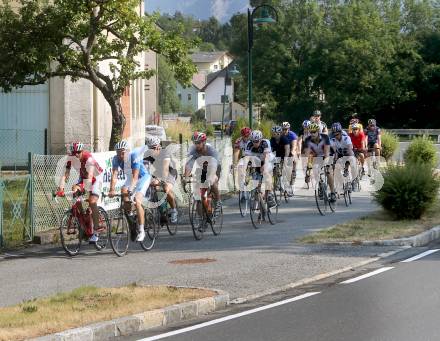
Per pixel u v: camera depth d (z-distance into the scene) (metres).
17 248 20.08
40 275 16.36
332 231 21.67
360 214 25.70
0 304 13.38
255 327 11.59
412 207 23.47
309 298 13.64
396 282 14.80
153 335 11.36
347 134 30.66
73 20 26.97
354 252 18.70
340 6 104.56
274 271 16.23
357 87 97.69
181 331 11.55
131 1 27.06
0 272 16.83
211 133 60.12
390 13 110.44
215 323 11.99
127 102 48.53
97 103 38.03
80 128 37.53
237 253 18.73
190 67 28.02
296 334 10.99
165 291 13.70
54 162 21.36
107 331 11.23
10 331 10.83
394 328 11.16
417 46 102.44
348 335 10.83
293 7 104.06
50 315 11.80
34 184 20.91
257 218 23.28
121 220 18.95
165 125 65.38
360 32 99.50
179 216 25.17
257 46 105.44
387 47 97.56
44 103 37.75
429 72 99.12
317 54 100.88
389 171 24.17
